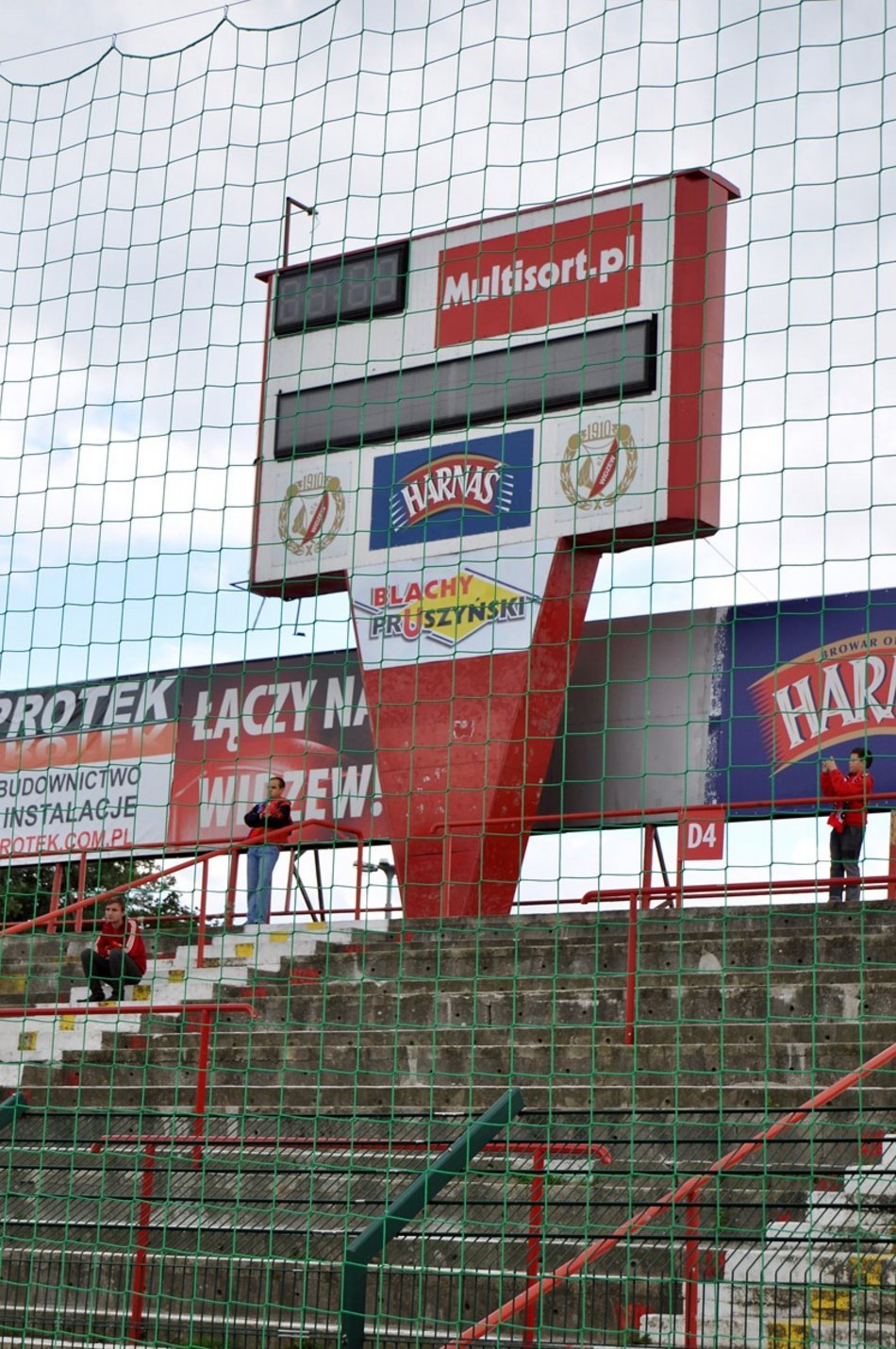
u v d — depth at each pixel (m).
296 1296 9.49
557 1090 13.16
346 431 19.69
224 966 16.98
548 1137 9.64
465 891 18.80
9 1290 10.39
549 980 15.28
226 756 23.20
